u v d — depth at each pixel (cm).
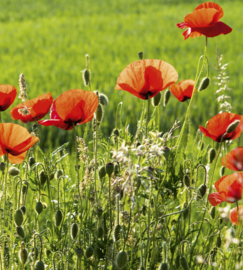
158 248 171
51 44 879
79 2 1659
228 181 166
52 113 170
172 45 819
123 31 1034
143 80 170
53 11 1447
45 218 213
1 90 175
